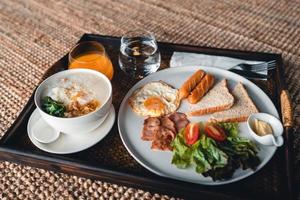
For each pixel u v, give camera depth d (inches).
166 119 17.6
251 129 16.7
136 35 21.6
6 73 26.5
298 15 31.6
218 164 14.8
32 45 29.9
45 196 16.6
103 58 19.8
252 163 15.2
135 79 20.6
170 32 30.5
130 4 35.3
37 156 16.3
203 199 14.6
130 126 17.8
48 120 16.1
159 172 15.3
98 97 17.0
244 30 30.0
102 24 32.4
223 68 20.8
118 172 15.4
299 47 27.5
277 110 18.3
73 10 34.9
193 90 18.8
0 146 16.8
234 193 14.4
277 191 14.6
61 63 21.4
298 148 18.3
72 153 16.4
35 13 34.6
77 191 16.6
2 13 34.9
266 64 20.6
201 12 33.0
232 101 18.3
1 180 17.5
